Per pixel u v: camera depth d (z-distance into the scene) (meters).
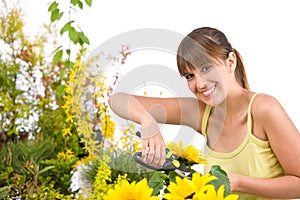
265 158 1.84
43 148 2.70
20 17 3.14
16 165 2.58
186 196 1.00
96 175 2.10
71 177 2.56
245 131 1.84
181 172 1.31
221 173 1.23
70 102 2.42
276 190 1.72
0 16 3.14
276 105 1.81
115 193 1.04
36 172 2.39
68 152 2.67
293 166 1.78
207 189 1.00
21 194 2.37
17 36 3.15
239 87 1.83
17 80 3.06
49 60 3.11
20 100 3.03
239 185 1.68
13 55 3.10
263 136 1.84
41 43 3.15
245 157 1.85
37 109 3.02
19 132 2.98
